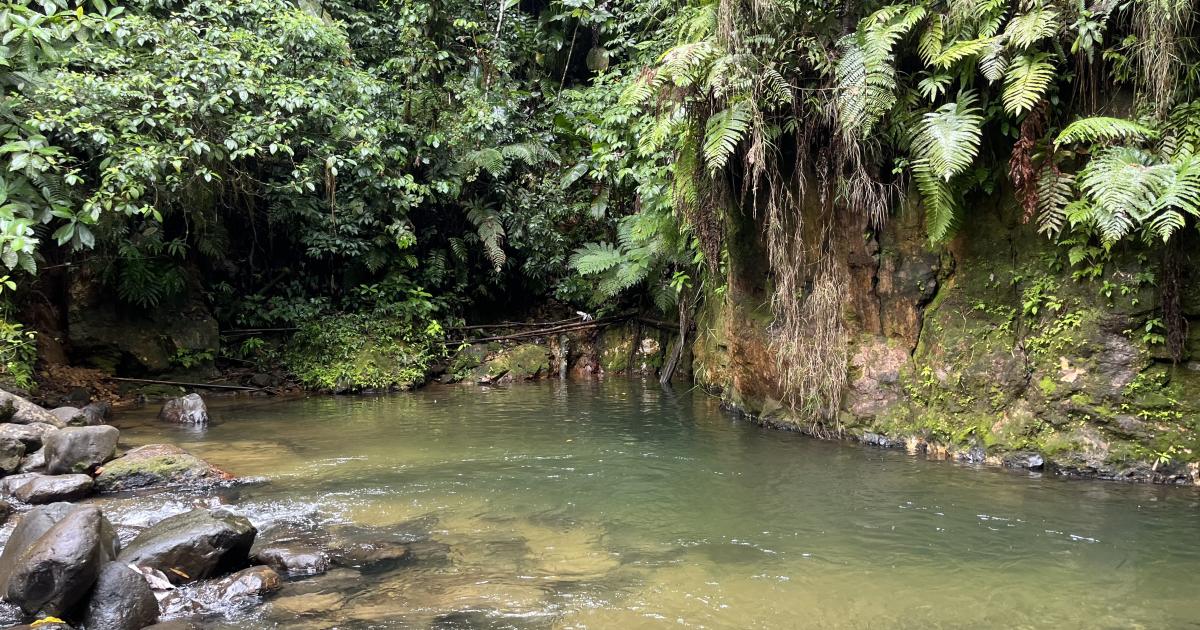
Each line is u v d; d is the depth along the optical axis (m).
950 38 5.58
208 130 8.72
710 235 7.46
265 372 11.41
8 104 6.88
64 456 5.69
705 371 10.71
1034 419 5.76
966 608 3.37
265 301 12.23
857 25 6.02
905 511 4.80
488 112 11.95
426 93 12.09
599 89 12.19
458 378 12.44
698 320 11.25
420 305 12.55
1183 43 5.01
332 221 11.44
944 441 6.24
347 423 8.48
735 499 5.18
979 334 6.11
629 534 4.48
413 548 4.28
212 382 10.97
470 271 14.04
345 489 5.58
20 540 3.82
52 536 3.39
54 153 6.74
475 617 3.33
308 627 3.26
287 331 11.96
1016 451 5.81
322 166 10.91
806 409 7.27
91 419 7.60
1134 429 5.32
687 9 7.00
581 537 4.44
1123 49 5.20
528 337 13.43
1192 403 5.16
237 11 9.69
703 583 3.70
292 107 8.95
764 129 6.12
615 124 10.73
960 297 6.23
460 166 12.27
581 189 13.89
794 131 6.54
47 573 3.27
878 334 6.79
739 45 6.01
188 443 7.30
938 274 6.37
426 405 9.92
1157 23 4.90
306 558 3.97
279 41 9.59
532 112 14.15
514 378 12.57
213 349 11.08
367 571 3.93
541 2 15.27
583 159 13.01
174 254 11.08
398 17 12.68
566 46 14.79
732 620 3.28
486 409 9.51
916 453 6.35
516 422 8.47
